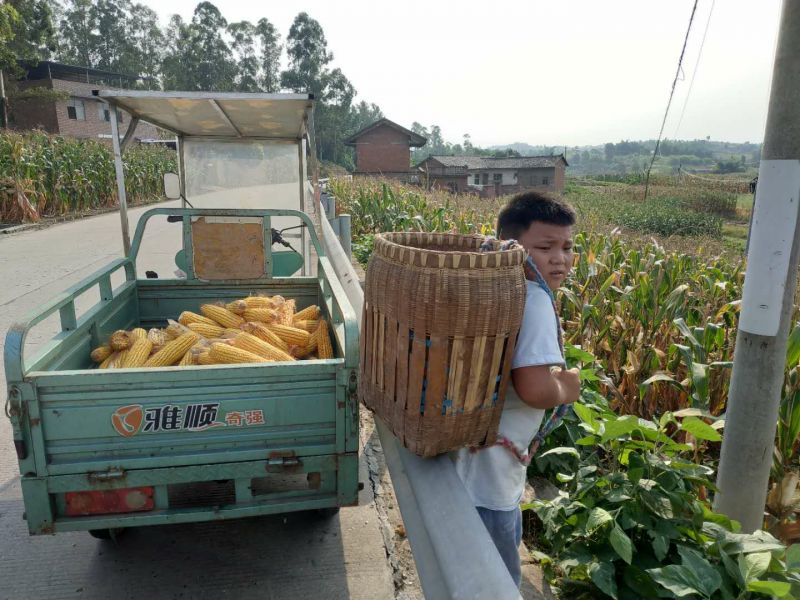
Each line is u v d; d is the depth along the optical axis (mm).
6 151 16031
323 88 80250
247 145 6234
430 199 18625
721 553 2492
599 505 2891
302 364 2461
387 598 2781
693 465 3029
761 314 2699
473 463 1924
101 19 72875
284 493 2588
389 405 1728
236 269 4605
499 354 1573
